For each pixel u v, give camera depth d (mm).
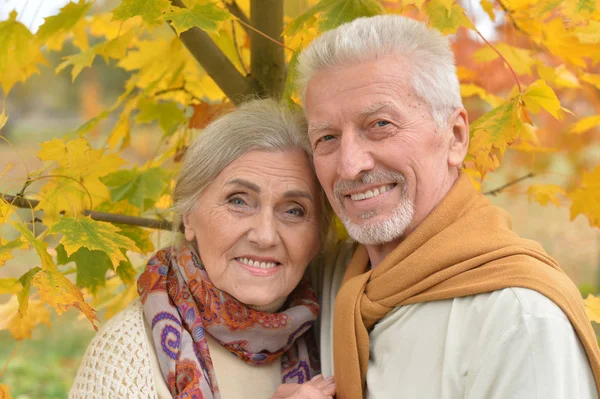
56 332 5648
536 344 1416
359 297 1701
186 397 1695
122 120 2322
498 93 2492
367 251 1867
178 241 1976
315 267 2094
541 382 1394
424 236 1651
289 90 1918
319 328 2004
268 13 2125
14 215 1720
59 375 4906
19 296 1576
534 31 2160
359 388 1667
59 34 2061
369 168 1637
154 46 2285
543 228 6254
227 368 1869
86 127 2213
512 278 1497
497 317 1478
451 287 1573
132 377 1737
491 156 1799
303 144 1846
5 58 1998
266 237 1796
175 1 1920
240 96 2164
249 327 1851
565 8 1767
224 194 1816
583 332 1456
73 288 1618
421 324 1615
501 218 1666
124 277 2090
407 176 1644
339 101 1650
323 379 1788
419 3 1726
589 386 1456
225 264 1833
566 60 2125
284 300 1952
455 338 1540
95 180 2006
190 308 1829
